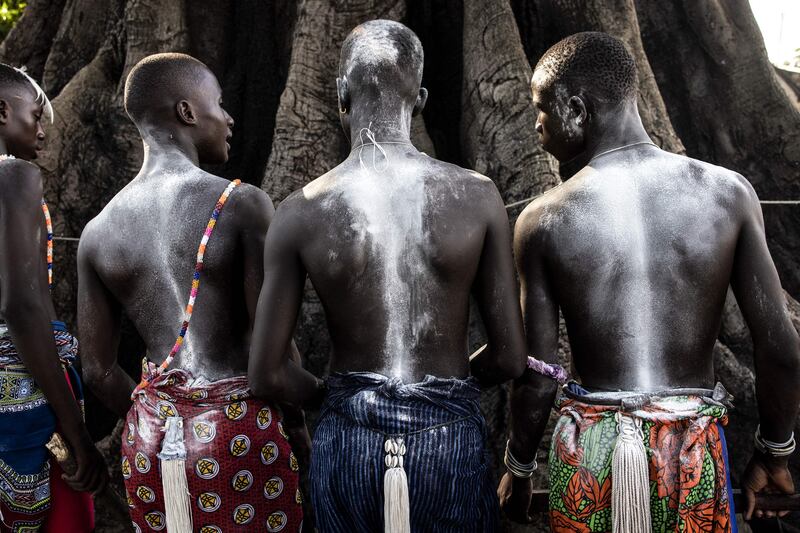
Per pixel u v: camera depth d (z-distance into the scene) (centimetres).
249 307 248
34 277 247
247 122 459
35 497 263
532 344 237
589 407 225
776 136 470
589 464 221
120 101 441
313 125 401
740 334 401
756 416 388
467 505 227
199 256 243
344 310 225
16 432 258
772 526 265
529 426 243
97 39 483
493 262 229
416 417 219
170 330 248
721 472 221
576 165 253
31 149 286
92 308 259
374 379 220
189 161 261
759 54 468
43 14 512
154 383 245
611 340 225
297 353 263
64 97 441
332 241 223
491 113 395
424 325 223
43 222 257
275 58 462
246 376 248
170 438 239
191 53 460
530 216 238
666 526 218
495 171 385
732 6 469
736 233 227
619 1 449
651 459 216
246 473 244
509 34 405
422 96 248
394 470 215
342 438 222
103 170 433
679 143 426
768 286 227
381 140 232
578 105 241
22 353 249
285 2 457
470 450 226
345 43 243
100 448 380
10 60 510
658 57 495
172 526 240
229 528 246
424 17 446
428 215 223
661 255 222
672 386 223
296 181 392
